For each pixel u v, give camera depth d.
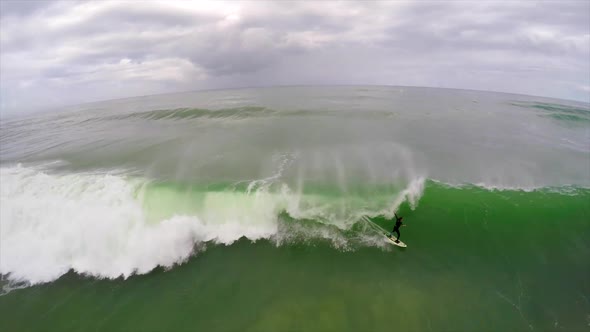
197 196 9.45
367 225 8.52
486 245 7.90
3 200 9.41
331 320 5.76
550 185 10.57
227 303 6.26
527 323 5.85
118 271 7.35
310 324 5.68
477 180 10.84
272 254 7.69
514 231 8.33
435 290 6.52
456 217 8.79
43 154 14.71
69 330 5.84
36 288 7.02
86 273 7.38
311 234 8.29
